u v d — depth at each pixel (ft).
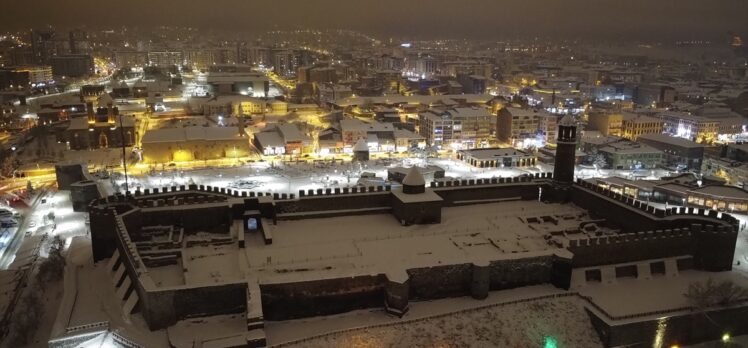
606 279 234.79
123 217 254.88
